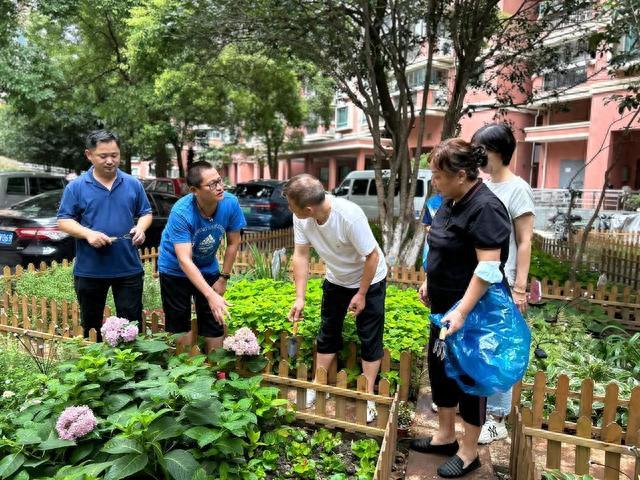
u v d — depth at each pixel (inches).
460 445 120.1
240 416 102.7
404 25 301.4
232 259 151.3
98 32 697.6
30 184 503.8
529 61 337.7
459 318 95.7
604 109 780.0
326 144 1353.3
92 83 746.2
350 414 138.7
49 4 470.6
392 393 142.3
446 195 100.2
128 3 557.0
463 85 306.3
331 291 136.2
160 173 875.4
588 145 816.9
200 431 94.7
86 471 83.9
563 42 331.9
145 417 91.3
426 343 155.2
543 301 238.5
